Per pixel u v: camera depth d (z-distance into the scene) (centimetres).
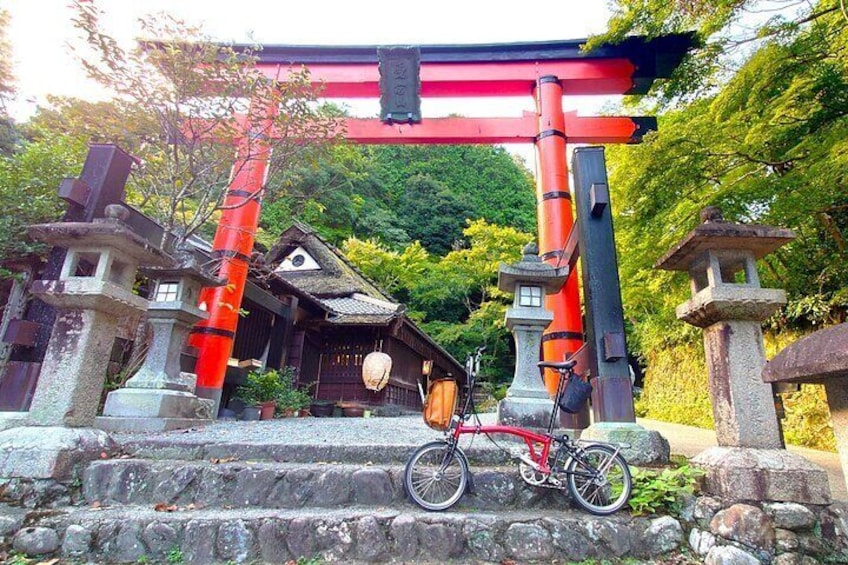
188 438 373
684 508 282
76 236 338
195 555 257
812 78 501
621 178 635
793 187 475
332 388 1133
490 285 2128
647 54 788
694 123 564
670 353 1118
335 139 639
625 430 345
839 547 247
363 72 854
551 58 828
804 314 648
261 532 262
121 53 483
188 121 543
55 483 294
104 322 350
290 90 576
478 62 837
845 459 170
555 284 469
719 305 297
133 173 590
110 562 254
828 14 507
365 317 1088
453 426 318
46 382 329
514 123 827
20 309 581
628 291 790
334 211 2359
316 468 310
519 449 341
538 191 769
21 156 611
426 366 1077
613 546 267
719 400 301
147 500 299
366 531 263
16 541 258
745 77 520
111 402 447
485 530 268
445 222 2858
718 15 509
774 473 262
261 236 1777
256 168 748
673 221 599
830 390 180
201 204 591
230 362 849
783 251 618
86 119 553
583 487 298
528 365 452
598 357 376
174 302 481
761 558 242
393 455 341
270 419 752
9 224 555
